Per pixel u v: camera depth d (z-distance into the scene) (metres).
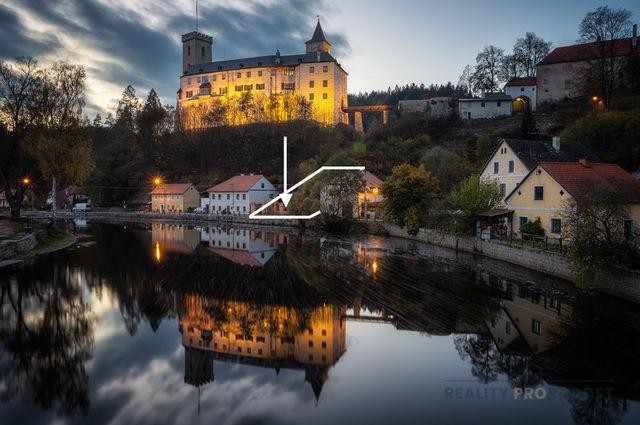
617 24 76.50
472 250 38.03
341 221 57.91
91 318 20.66
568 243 24.86
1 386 13.66
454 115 96.12
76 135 47.94
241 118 121.88
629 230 25.84
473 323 19.34
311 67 122.62
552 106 83.69
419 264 32.94
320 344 17.31
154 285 27.23
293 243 47.91
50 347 16.98
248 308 22.30
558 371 14.46
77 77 47.62
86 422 11.52
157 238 53.09
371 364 15.27
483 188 39.31
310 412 12.03
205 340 17.84
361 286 26.39
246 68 128.75
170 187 103.00
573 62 87.19
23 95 44.50
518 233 36.62
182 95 138.38
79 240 49.03
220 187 93.62
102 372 14.68
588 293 22.94
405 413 11.98
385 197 52.16
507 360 15.36
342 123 117.00
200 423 11.50
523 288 24.73
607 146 53.22
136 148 123.56
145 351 16.64
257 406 12.41
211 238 53.53
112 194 111.62
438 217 43.09
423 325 19.31
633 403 12.44
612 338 17.08
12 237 36.75
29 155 49.09
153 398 12.87
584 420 11.50
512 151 43.25
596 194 23.75
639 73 72.50
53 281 27.94
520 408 12.20
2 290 25.62
